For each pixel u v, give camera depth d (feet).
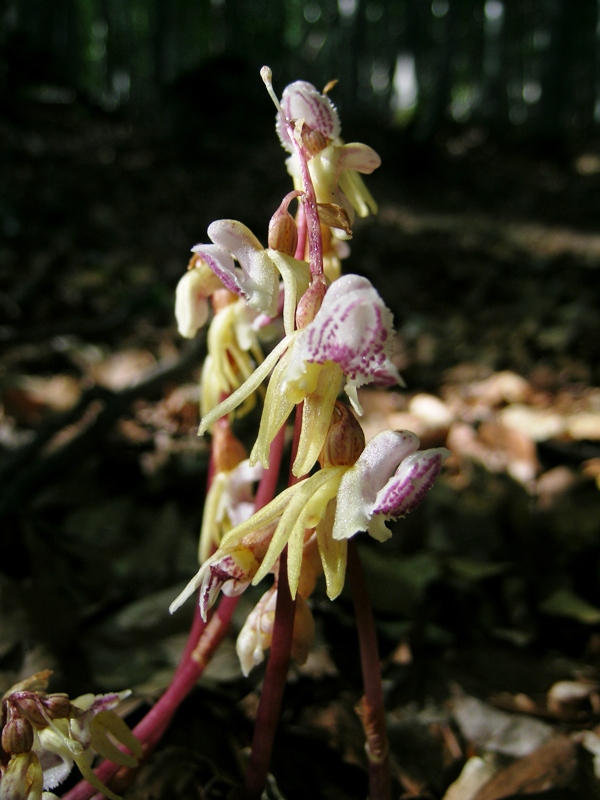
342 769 0.39
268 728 0.29
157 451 0.72
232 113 3.44
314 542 0.28
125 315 1.03
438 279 1.79
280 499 0.25
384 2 9.43
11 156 2.37
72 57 7.80
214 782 0.36
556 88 6.48
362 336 0.22
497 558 0.61
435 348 1.23
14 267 1.33
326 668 0.45
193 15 9.36
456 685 0.46
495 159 5.65
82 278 1.32
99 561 0.56
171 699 0.32
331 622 0.50
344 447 0.25
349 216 0.28
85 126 3.64
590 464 0.78
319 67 11.12
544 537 0.64
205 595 0.26
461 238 2.55
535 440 0.82
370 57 10.67
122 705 0.40
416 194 4.14
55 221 1.74
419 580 0.55
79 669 0.44
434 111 4.93
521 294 1.67
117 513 0.62
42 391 0.85
